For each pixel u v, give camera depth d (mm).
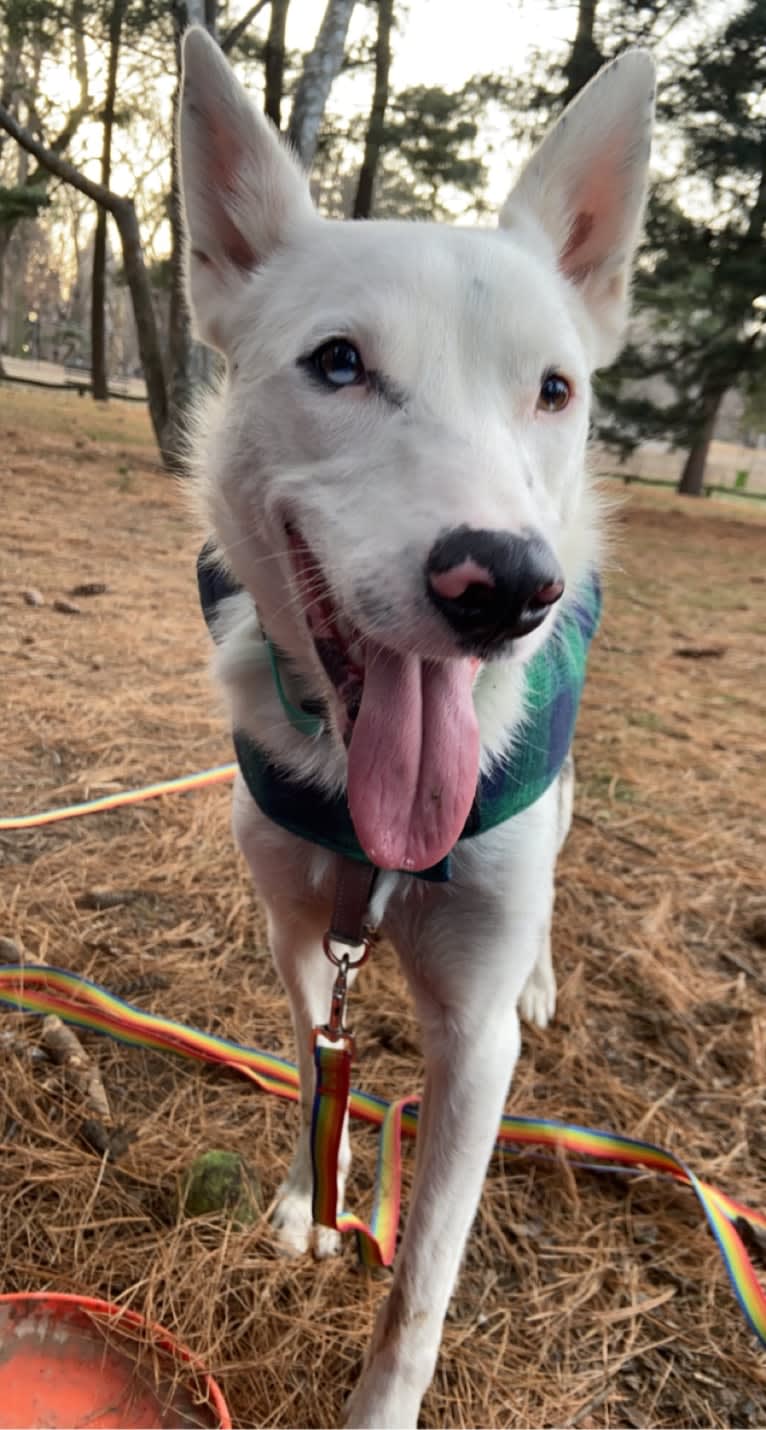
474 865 353
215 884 705
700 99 3039
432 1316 358
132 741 907
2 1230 423
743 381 3523
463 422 312
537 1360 403
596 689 1287
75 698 981
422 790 317
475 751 324
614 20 3004
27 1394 344
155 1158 470
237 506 368
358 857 365
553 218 413
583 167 411
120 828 759
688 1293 443
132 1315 366
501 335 325
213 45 381
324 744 361
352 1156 493
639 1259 457
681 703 1258
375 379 323
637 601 1914
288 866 399
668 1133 526
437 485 291
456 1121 361
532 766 358
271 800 373
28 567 1459
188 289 406
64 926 629
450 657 291
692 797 962
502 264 338
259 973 621
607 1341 414
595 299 426
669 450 3736
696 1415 387
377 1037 582
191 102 385
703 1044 602
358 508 308
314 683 361
